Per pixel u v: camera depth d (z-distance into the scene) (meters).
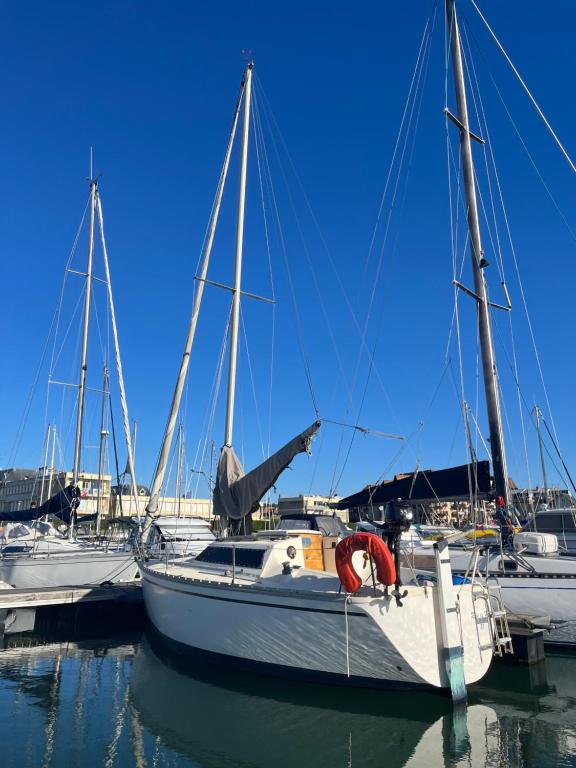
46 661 10.51
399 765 5.98
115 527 19.88
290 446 9.97
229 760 6.16
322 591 7.77
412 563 8.62
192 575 9.96
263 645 8.30
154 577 10.83
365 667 7.46
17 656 10.96
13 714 7.57
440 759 6.08
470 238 12.77
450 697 7.31
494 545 11.14
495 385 12.02
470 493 11.38
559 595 9.92
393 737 6.66
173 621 10.05
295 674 8.07
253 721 7.19
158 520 18.02
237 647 8.64
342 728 6.93
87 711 7.67
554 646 9.92
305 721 7.17
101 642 12.29
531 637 8.95
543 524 13.60
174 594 9.97
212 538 18.48
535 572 10.19
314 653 7.80
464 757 6.12
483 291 12.45
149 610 11.62
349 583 7.41
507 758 6.09
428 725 6.98
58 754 6.30
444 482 11.84
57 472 27.31
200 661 9.41
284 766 6.02
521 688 8.27
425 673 7.23
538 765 5.92
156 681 8.97
